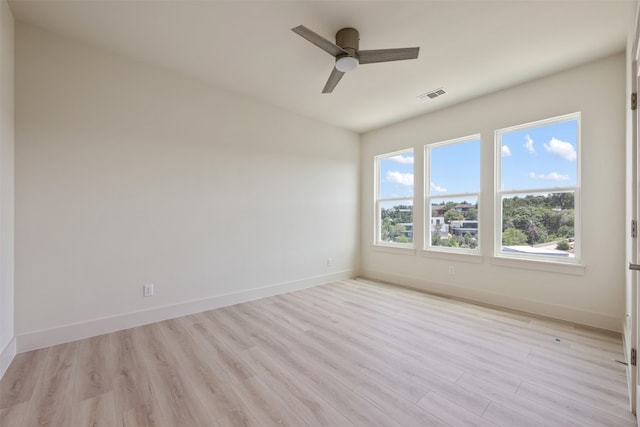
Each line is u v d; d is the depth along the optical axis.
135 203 2.87
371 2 2.07
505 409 1.66
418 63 2.86
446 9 2.13
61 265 2.49
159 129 3.03
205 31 2.43
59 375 2.00
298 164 4.26
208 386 1.88
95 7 2.15
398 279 4.59
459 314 3.18
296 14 2.21
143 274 2.91
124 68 2.81
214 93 3.41
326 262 4.64
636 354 1.63
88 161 2.62
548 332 2.70
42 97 2.42
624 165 2.65
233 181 3.58
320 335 2.65
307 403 1.72
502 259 3.44
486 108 3.58
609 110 2.73
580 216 2.91
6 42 2.11
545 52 2.66
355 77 3.14
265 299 3.77
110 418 1.59
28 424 1.55
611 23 2.24
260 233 3.84
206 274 3.35
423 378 1.97
